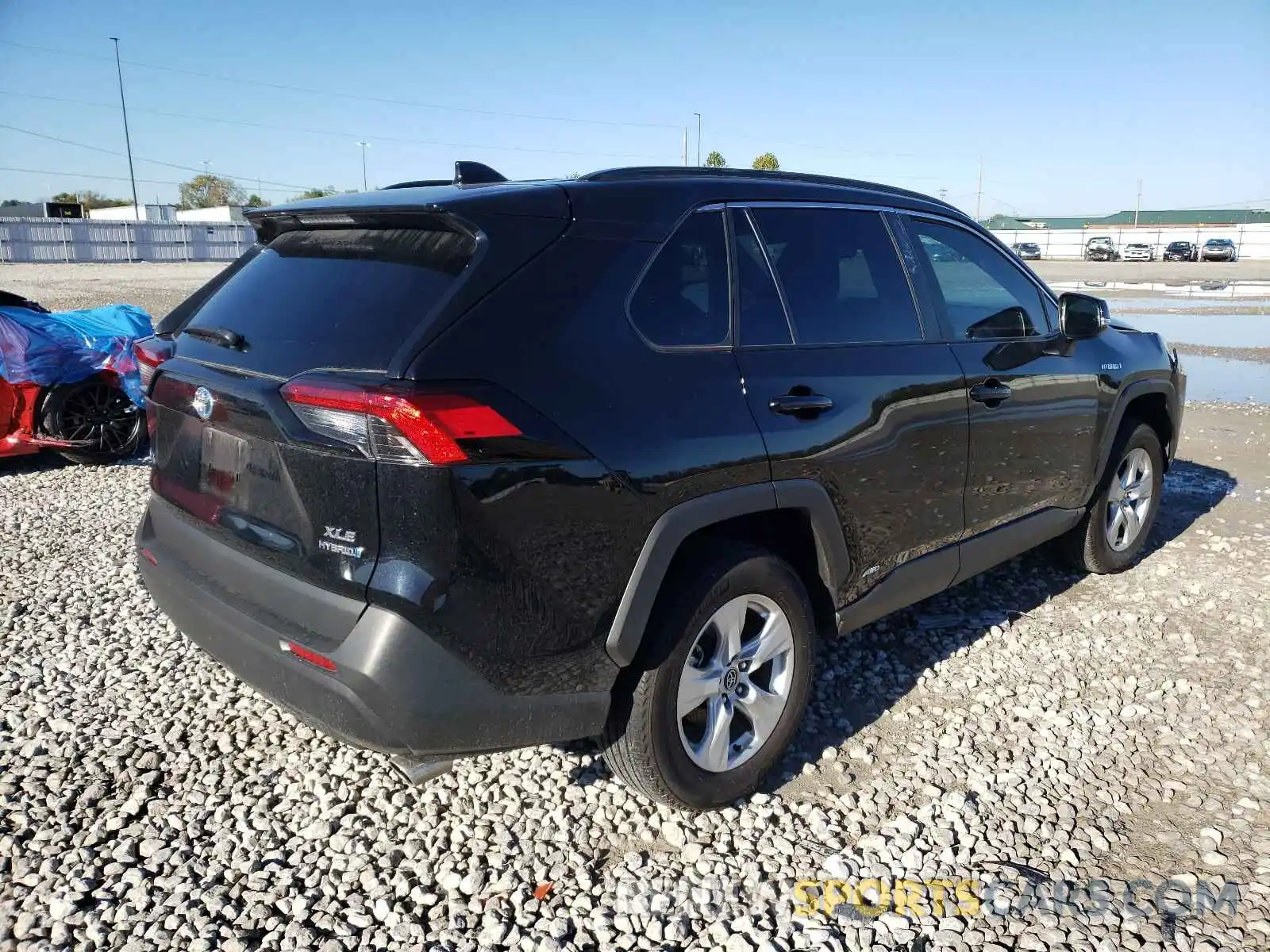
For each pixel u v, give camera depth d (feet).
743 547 9.57
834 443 10.07
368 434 7.41
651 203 9.40
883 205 12.01
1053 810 9.87
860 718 11.76
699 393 9.03
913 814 9.81
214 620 8.90
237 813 9.79
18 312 23.57
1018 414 12.77
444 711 7.73
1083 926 8.24
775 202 10.58
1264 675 12.80
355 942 8.07
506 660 7.93
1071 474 14.25
